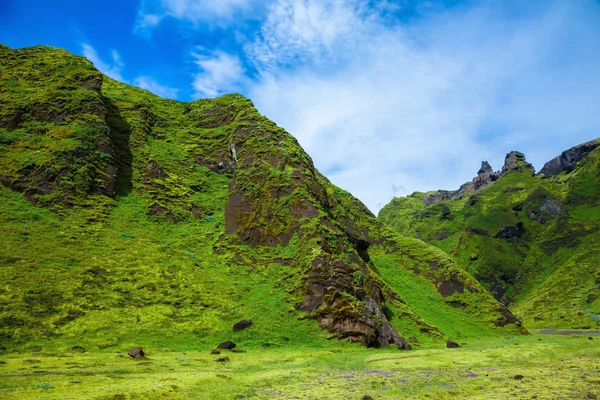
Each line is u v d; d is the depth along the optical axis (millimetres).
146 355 30688
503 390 20797
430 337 55469
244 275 51844
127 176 65688
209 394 19547
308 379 24609
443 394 20219
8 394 16812
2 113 60688
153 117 85625
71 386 19125
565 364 32219
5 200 49156
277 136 76500
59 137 60094
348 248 59781
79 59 78938
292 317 43938
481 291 85000
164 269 47688
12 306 33844
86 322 35125
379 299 53875
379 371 28469
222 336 38406
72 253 44625
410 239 101188
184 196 67812
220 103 95438
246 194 64562
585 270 154875
